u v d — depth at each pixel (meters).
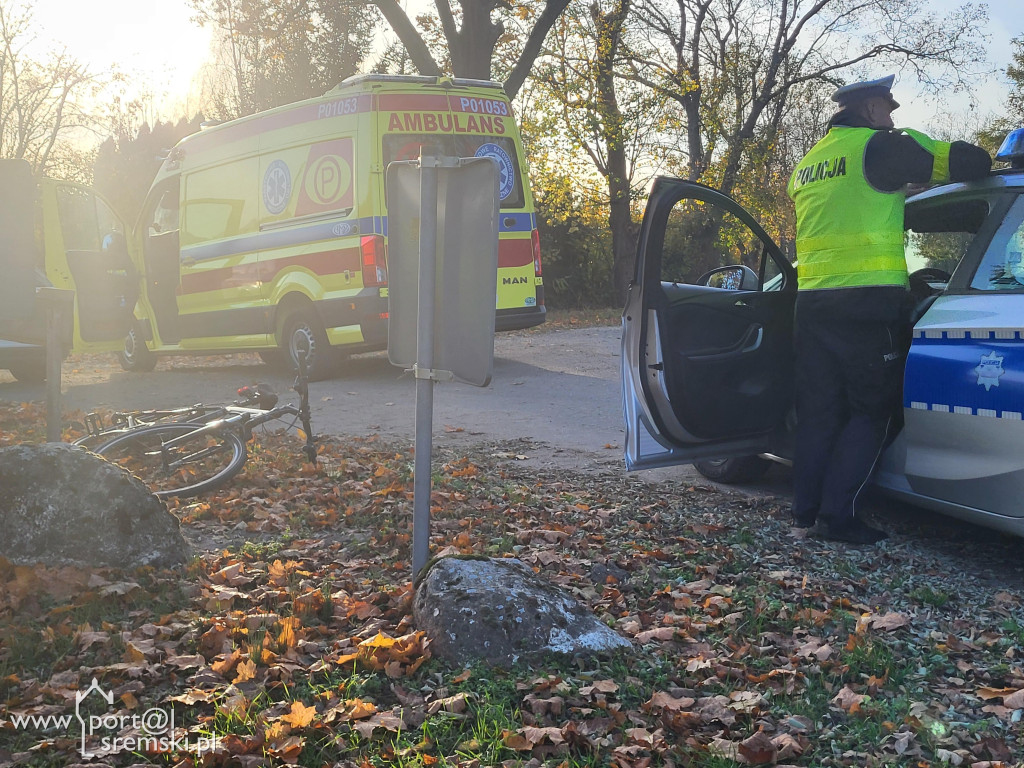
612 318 19.98
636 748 2.68
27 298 4.54
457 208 3.62
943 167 4.44
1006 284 4.33
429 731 2.74
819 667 3.28
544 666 3.16
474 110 10.07
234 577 3.94
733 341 5.34
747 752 2.68
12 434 7.13
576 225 25.39
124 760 2.57
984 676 3.26
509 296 10.23
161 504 4.12
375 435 7.30
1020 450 4.08
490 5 19.28
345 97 9.60
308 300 10.03
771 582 4.14
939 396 4.43
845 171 4.61
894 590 4.12
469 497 5.48
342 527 4.89
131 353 12.12
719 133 28.25
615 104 25.64
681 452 5.22
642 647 3.39
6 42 24.70
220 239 10.77
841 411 4.81
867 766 2.68
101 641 3.26
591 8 24.89
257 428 7.62
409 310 3.81
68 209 10.30
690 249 26.84
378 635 3.25
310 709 2.75
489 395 9.41
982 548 4.72
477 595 3.29
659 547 4.64
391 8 19.36
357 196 9.39
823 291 4.68
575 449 7.04
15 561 3.79
